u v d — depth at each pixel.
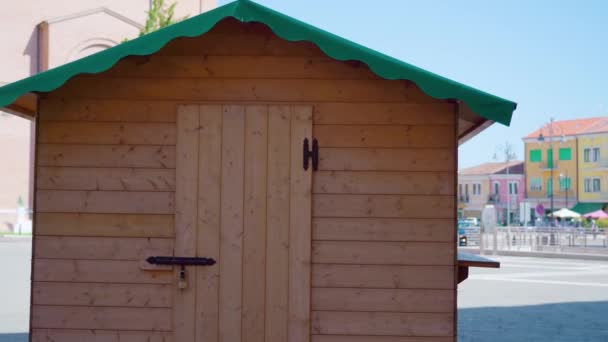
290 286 5.92
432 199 5.96
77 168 6.02
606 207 83.56
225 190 5.96
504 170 98.75
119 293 5.96
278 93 6.01
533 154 91.12
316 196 5.97
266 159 5.97
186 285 5.93
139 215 5.99
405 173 5.96
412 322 5.91
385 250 5.95
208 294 5.93
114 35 40.06
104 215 6.00
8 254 23.52
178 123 5.99
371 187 5.97
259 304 5.92
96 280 5.97
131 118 6.03
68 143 6.03
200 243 5.95
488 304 13.98
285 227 5.94
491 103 5.45
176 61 6.04
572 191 86.94
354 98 6.00
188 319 5.93
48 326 5.96
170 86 6.03
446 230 5.95
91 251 5.98
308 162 5.96
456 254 5.93
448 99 5.95
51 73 5.47
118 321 5.95
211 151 5.98
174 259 5.91
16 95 5.47
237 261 5.93
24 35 38.03
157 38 5.48
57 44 38.25
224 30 6.04
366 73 6.01
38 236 6.00
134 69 6.04
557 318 12.09
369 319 5.92
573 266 24.72
